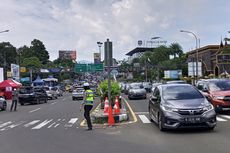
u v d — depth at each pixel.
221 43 86.81
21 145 12.39
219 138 12.43
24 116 24.44
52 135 14.54
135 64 139.25
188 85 15.66
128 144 11.88
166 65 120.94
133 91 41.53
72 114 24.44
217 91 20.88
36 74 115.31
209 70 94.62
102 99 26.20
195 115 13.55
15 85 61.34
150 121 18.02
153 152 10.45
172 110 13.77
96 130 15.54
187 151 10.41
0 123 20.19
